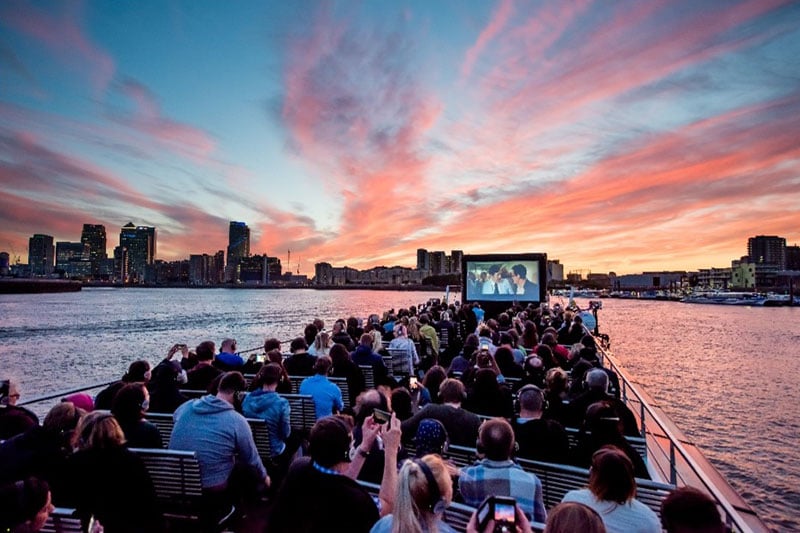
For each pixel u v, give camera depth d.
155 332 54.34
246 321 73.62
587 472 3.56
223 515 3.84
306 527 2.29
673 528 2.00
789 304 176.62
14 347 40.34
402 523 1.91
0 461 3.32
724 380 31.97
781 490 14.16
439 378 6.22
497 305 24.91
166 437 5.06
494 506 1.85
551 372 5.55
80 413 4.07
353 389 6.75
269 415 4.66
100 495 2.81
